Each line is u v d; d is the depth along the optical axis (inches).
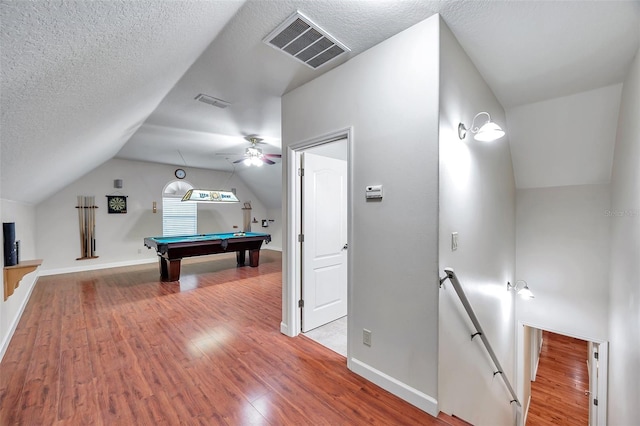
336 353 97.4
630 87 88.0
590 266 128.4
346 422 65.4
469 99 85.5
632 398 82.0
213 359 93.2
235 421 65.7
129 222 261.3
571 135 116.5
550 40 77.4
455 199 76.1
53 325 121.9
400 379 73.9
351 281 86.6
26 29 27.2
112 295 166.9
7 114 43.0
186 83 104.0
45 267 219.1
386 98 76.5
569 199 132.8
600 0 62.7
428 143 67.5
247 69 93.0
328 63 89.0
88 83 51.5
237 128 163.3
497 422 114.3
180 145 204.5
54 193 213.5
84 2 29.1
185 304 150.9
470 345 88.0
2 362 91.3
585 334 129.9
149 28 45.1
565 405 175.0
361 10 65.5
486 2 63.2
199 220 310.7
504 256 125.6
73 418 66.2
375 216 79.7
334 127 91.4
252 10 65.5
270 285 190.7
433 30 66.9
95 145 120.6
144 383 79.9
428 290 68.0
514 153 133.1
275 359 93.3
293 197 109.8
